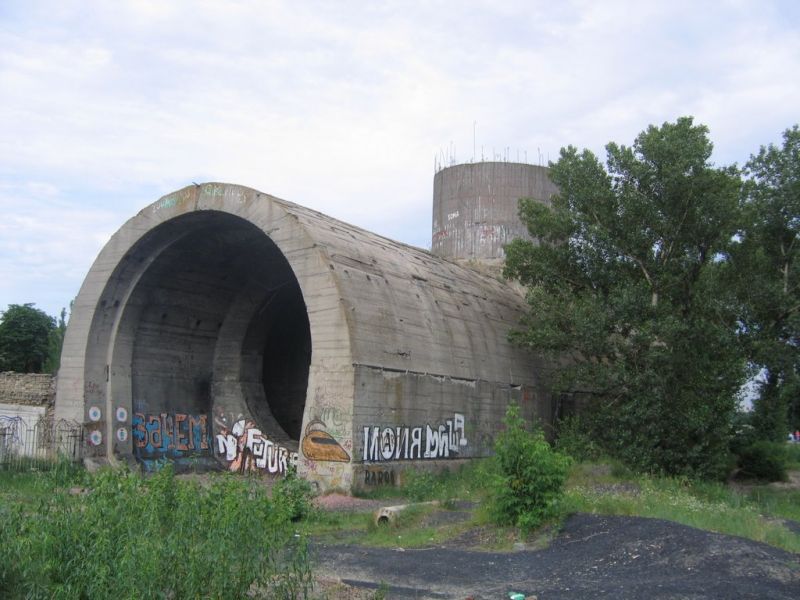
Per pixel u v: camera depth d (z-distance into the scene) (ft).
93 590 24.25
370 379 70.28
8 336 143.95
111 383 86.48
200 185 81.00
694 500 56.13
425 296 86.69
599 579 34.06
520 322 96.32
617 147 88.53
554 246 99.50
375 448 70.13
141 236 84.23
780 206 94.99
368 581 35.29
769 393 96.53
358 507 61.16
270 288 97.71
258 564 26.32
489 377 91.35
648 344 81.20
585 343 85.05
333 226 83.66
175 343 93.97
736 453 98.43
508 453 46.14
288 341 106.93
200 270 91.35
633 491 62.54
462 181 142.82
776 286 87.71
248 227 83.56
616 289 84.69
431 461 78.43
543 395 104.78
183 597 24.31
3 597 25.21
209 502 27.89
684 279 85.05
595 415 87.04
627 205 85.92
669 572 33.88
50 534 26.09
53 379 92.27
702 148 82.07
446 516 52.06
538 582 34.50
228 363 97.45
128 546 24.30
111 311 87.56
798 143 96.22
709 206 81.41
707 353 81.30
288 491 54.54
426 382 78.69
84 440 84.02
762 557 34.83
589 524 43.83
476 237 139.54
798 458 134.00
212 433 96.48
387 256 87.04
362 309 72.38
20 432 90.74
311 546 43.29
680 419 79.05
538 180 141.79
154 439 89.92
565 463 46.01
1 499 30.25
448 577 35.99
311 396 70.13
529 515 44.09
